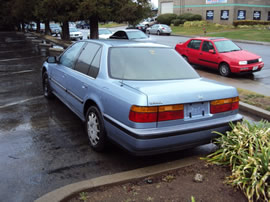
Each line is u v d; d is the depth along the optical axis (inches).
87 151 167.3
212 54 469.4
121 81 152.3
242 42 979.3
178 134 134.6
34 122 213.3
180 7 1793.8
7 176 137.5
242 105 265.4
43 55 641.0
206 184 124.5
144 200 113.2
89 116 169.6
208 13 1646.2
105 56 168.4
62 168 146.8
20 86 331.3
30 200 119.6
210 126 143.6
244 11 1560.0
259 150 133.6
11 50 745.0
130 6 627.8
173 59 179.2
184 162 144.4
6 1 1608.0
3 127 201.9
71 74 201.3
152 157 161.5
